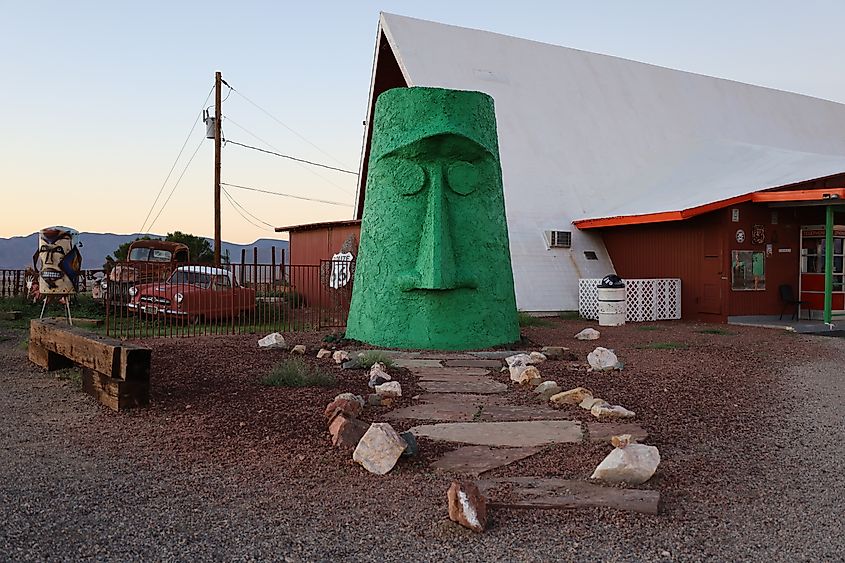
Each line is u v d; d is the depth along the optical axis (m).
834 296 18.75
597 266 20.83
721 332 15.76
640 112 26.92
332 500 4.79
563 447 5.98
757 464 5.69
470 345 11.67
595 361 9.84
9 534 4.19
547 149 23.47
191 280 17.30
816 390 8.84
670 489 5.03
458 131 11.36
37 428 6.68
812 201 17.19
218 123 27.28
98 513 4.55
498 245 12.17
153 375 8.92
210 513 4.56
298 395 7.88
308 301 22.78
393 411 7.30
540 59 26.73
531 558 3.92
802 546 4.13
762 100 31.27
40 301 20.58
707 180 21.45
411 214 11.71
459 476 5.26
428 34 24.77
